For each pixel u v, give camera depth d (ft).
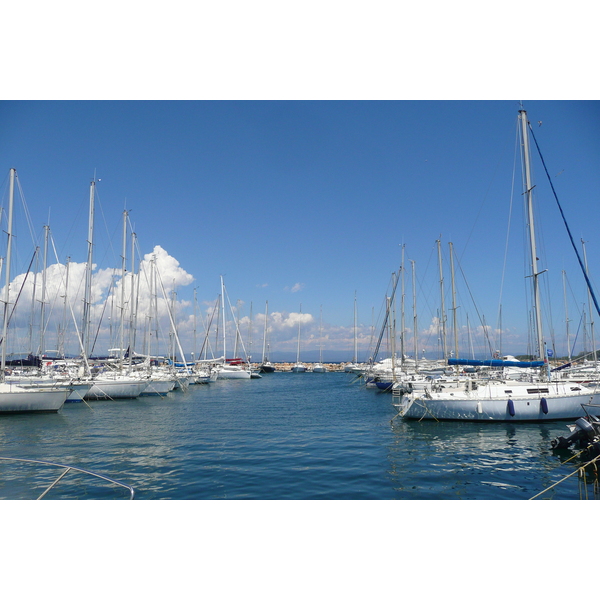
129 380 114.62
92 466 45.27
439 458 49.14
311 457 49.52
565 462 46.83
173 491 37.06
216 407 101.50
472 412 71.10
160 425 73.10
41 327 122.83
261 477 41.24
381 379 147.43
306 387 175.01
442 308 122.52
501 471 43.62
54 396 85.66
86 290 114.83
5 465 45.52
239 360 266.16
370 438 61.46
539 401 70.33
